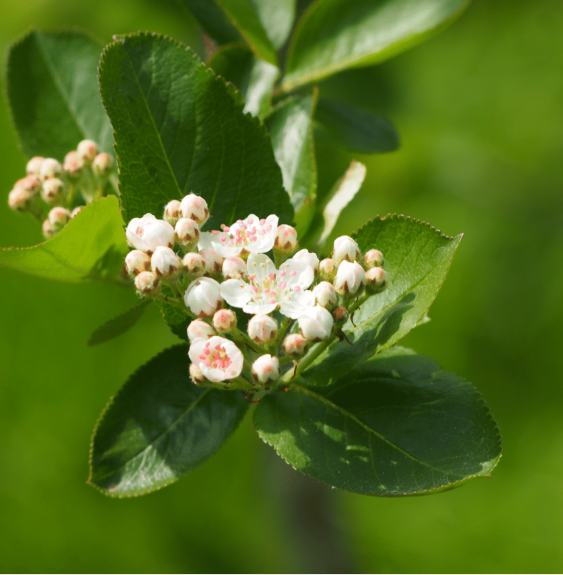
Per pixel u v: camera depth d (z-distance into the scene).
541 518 0.87
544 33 0.69
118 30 0.54
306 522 0.56
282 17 0.42
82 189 0.40
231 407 0.37
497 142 0.70
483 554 0.86
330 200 0.39
